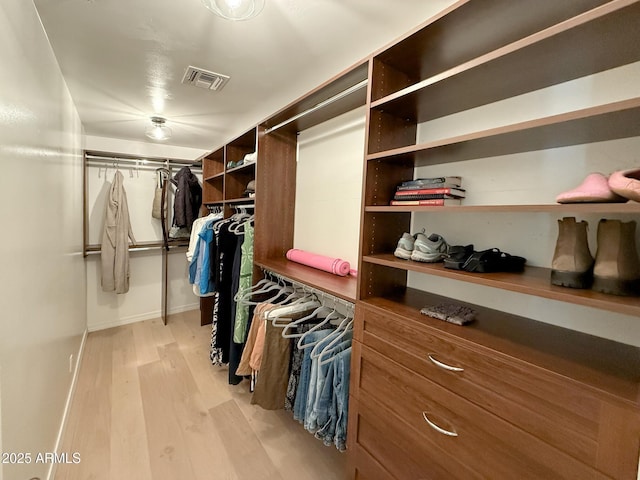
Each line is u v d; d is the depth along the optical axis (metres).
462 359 0.92
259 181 2.13
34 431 1.22
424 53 1.17
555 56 0.84
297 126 2.10
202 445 1.69
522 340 0.92
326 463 1.60
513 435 0.81
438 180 1.16
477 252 1.04
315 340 1.50
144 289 3.58
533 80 0.99
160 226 3.62
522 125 0.82
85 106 2.33
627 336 0.90
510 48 0.82
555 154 1.03
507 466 0.82
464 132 1.26
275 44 1.50
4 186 0.94
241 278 2.16
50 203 1.53
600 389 0.68
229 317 2.33
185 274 3.89
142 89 2.02
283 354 1.63
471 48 1.12
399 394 1.11
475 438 0.89
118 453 1.61
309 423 1.40
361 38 1.44
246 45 1.51
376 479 1.20
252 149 2.81
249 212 2.71
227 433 1.79
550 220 1.04
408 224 1.45
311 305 1.75
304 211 2.20
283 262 2.08
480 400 0.88
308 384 1.51
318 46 1.51
